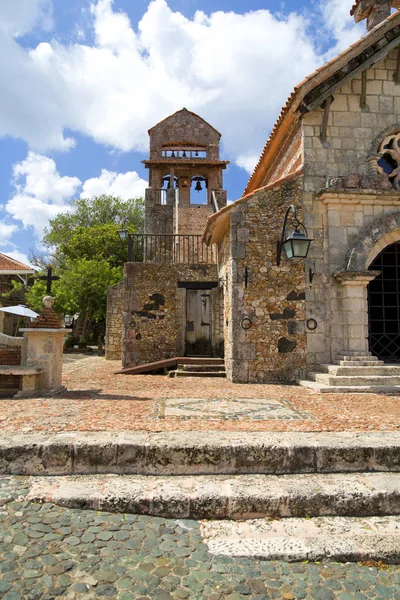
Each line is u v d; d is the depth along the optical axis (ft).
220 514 11.28
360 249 29.48
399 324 31.86
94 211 121.08
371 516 11.53
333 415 18.10
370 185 30.32
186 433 14.42
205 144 67.00
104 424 15.69
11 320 88.17
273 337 29.86
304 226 29.37
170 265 40.04
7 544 9.48
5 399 21.61
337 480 12.60
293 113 31.27
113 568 8.89
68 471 12.98
